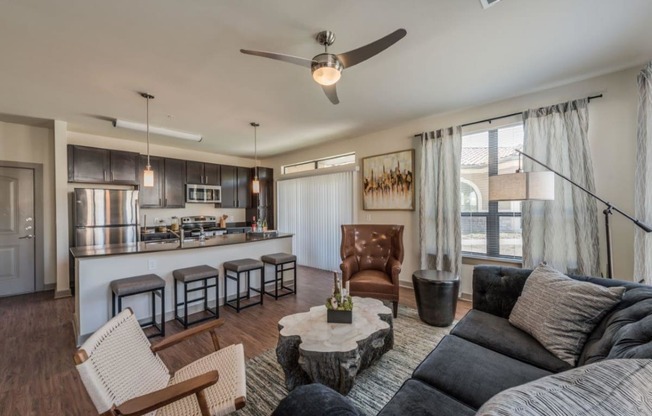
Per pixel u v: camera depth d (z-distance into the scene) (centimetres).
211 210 649
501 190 250
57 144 398
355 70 267
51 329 292
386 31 207
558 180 296
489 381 130
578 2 180
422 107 363
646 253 245
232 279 374
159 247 319
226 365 154
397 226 373
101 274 277
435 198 396
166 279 321
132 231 464
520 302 185
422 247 404
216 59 242
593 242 278
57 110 359
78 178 445
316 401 95
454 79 287
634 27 205
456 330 185
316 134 488
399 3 179
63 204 405
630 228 266
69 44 217
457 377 134
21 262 418
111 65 249
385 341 225
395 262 338
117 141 508
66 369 220
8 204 410
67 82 280
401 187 442
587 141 281
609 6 184
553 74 277
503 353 157
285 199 663
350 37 214
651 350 91
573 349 145
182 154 600
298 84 290
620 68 266
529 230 315
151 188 533
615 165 273
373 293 319
